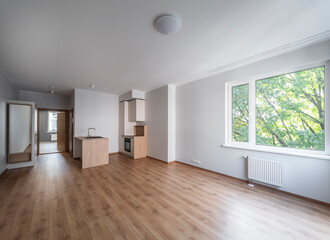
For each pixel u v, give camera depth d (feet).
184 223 5.72
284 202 7.20
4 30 5.91
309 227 5.49
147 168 12.86
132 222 5.77
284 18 5.32
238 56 8.39
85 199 7.54
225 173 10.73
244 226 5.56
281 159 8.14
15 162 12.80
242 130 10.21
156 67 10.02
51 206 6.86
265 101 9.18
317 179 7.06
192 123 13.14
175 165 13.70
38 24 5.57
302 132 7.84
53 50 7.63
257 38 6.63
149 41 6.85
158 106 15.58
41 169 12.60
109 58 8.60
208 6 4.77
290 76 8.26
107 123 18.60
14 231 5.20
